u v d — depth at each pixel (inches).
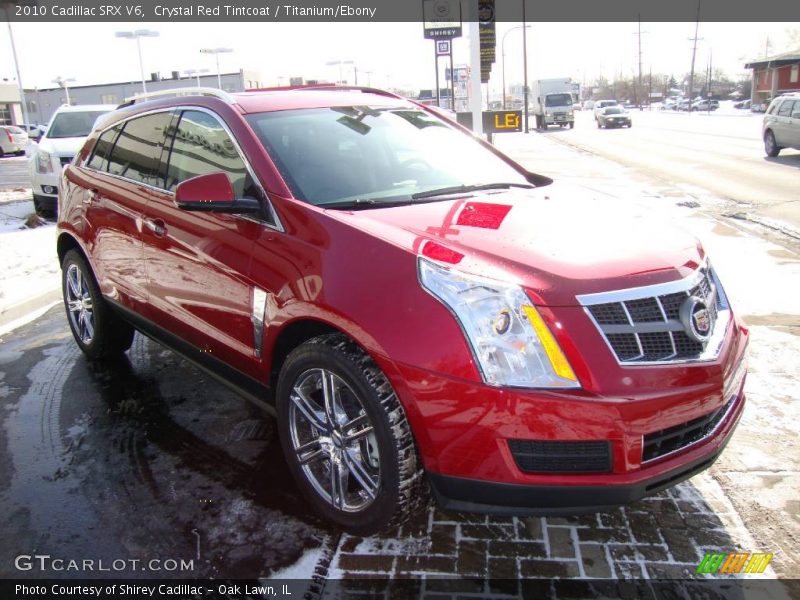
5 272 298.2
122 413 165.5
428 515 122.2
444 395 96.5
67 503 128.1
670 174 600.7
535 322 96.0
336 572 107.7
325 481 118.9
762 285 246.7
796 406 156.5
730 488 126.2
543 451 95.7
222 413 164.4
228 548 114.3
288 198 122.7
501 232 114.1
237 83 2068.2
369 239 109.2
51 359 202.5
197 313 141.4
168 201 149.3
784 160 697.0
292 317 113.8
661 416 96.4
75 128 487.2
